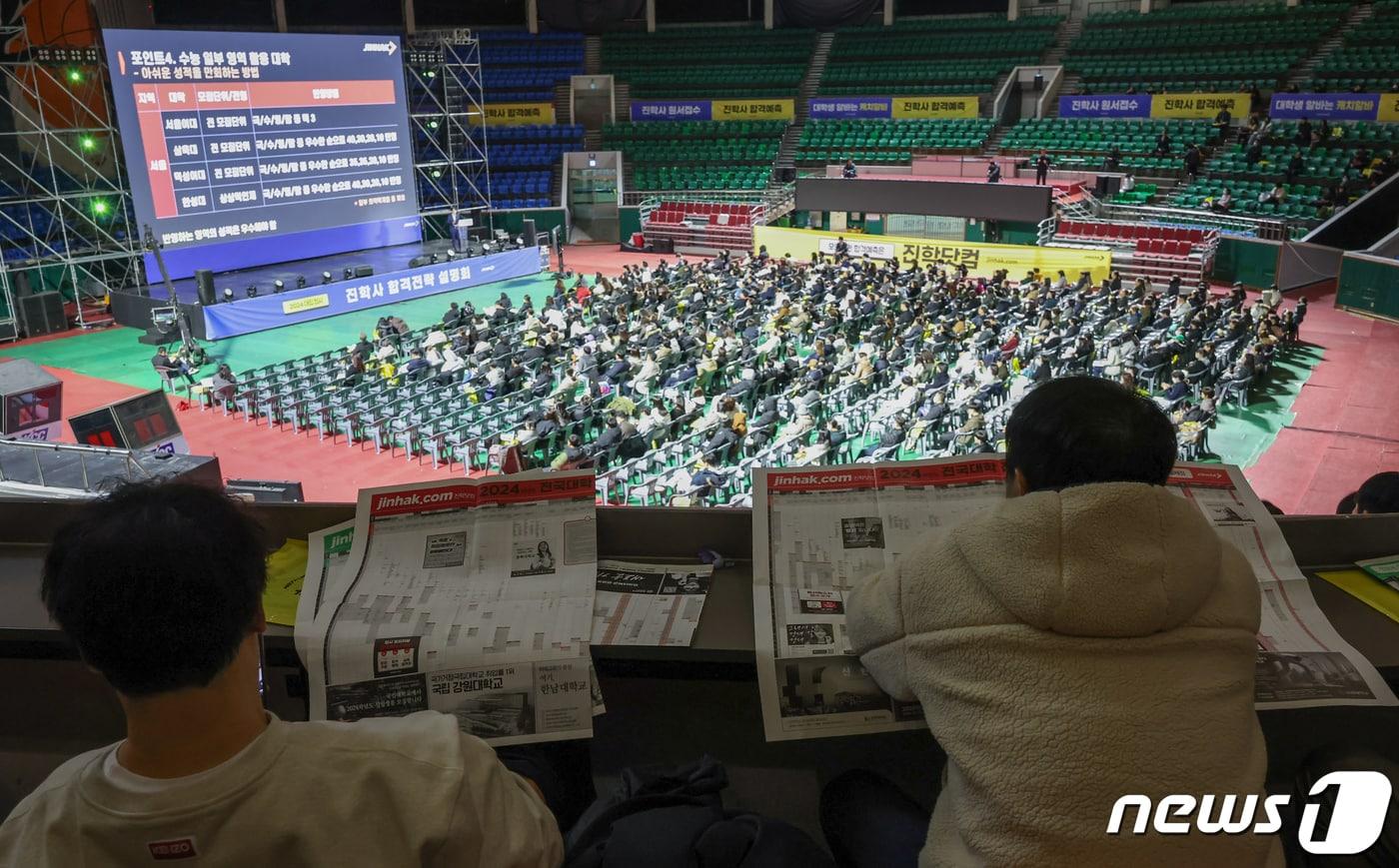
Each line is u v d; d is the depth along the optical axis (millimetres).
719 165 39469
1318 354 20812
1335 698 1988
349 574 2361
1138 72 36500
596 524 2498
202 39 26906
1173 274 27484
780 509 2467
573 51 42469
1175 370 18375
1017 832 1416
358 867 1267
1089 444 1597
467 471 16875
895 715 2010
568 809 2088
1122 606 1444
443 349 22203
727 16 44188
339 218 31406
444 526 2480
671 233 36938
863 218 33688
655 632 2182
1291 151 30828
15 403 14305
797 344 22859
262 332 26391
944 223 32219
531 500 2533
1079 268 27828
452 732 1405
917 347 21078
